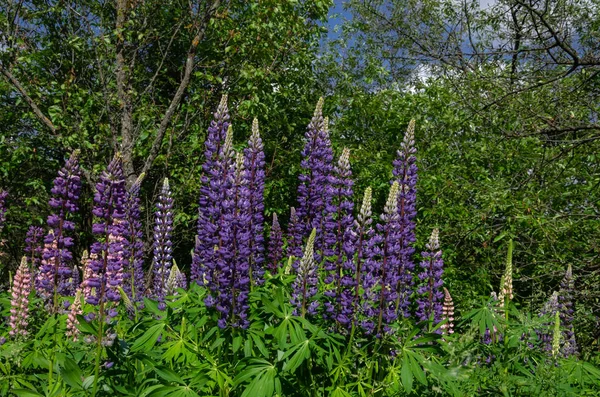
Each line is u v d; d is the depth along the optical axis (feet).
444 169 30.19
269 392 10.80
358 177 31.81
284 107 43.65
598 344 22.80
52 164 43.42
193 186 36.40
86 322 11.55
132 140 36.96
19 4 37.04
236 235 12.41
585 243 26.55
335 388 11.58
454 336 14.07
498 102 27.20
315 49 46.21
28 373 13.64
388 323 12.67
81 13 38.47
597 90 28.48
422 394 12.05
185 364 12.62
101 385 11.92
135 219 18.38
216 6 37.63
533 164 29.96
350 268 12.53
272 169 41.42
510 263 14.12
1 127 41.78
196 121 39.81
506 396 11.51
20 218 42.50
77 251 43.57
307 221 16.88
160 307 15.60
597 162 28.94
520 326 13.65
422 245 27.25
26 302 14.55
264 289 14.21
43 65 39.60
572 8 29.58
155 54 45.16
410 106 34.09
